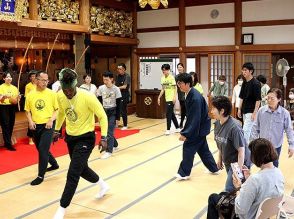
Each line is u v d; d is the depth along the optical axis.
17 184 4.87
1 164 5.80
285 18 9.22
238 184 2.96
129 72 11.74
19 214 3.90
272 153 2.51
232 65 9.99
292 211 2.92
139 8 11.41
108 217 3.81
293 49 9.13
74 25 9.01
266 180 2.49
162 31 11.07
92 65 12.36
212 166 5.07
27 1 8.04
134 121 10.05
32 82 7.09
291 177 5.00
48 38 8.86
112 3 10.49
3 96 6.60
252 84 5.00
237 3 9.75
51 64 11.43
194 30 10.52
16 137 7.59
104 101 6.25
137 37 11.54
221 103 3.24
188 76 4.55
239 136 3.21
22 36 8.26
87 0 9.41
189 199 4.29
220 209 2.84
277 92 4.04
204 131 4.84
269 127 4.11
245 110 5.12
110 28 10.52
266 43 9.50
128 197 4.36
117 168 5.53
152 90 10.48
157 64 10.69
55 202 4.23
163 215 3.85
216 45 10.20
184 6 10.61
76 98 3.69
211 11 10.20
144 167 5.57
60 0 8.76
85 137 3.78
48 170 5.42
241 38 9.77
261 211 2.47
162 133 8.23
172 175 5.17
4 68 10.48
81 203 4.18
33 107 4.84
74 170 3.70
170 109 7.98
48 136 4.85
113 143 6.36
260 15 9.52
